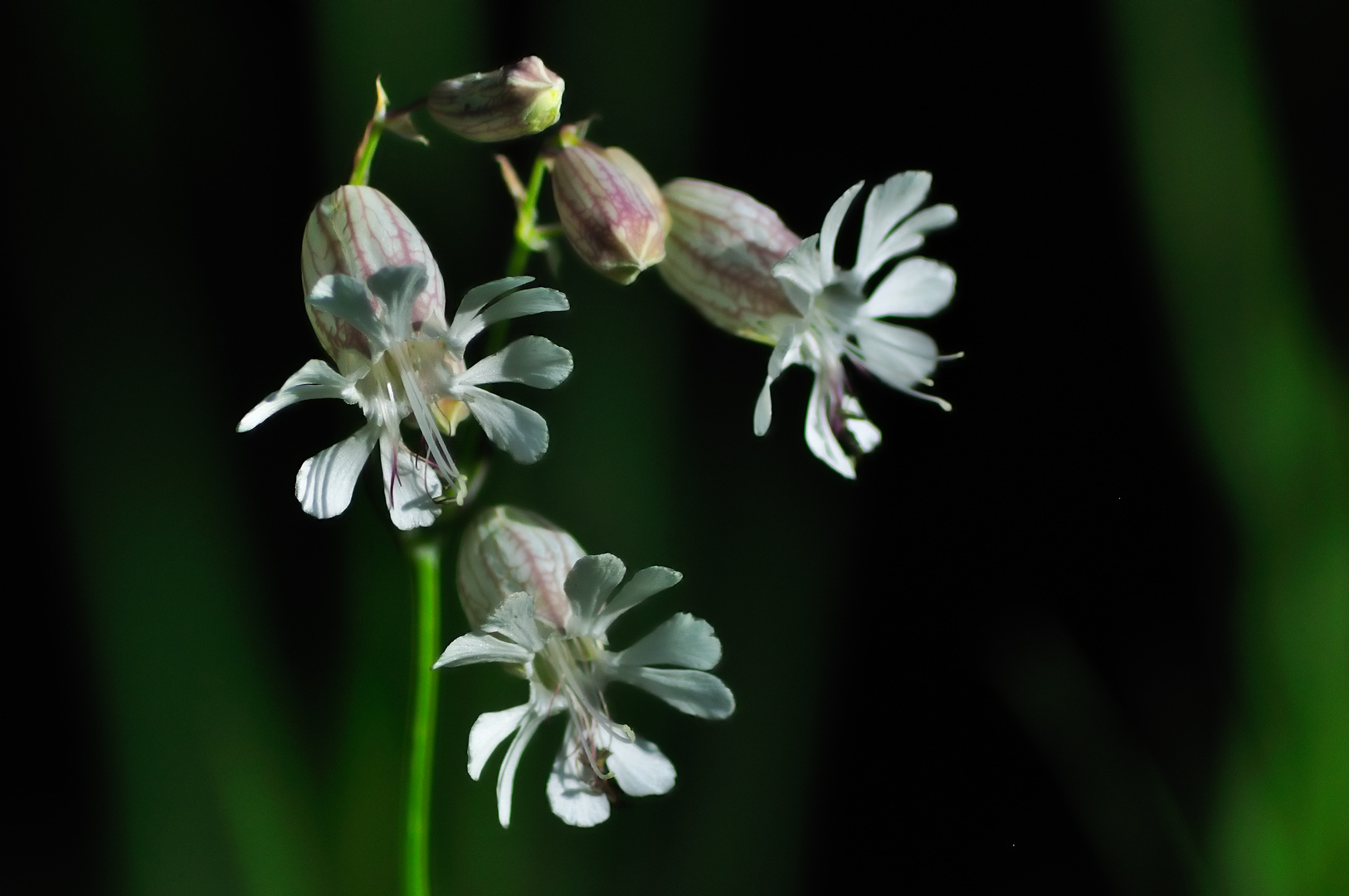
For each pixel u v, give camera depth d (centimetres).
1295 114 35
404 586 34
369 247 31
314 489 31
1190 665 35
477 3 35
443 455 31
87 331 35
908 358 33
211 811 34
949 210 32
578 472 35
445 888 35
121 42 35
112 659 34
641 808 35
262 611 35
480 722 31
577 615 31
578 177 32
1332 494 34
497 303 31
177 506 35
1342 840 33
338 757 35
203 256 35
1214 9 34
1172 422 35
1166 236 34
